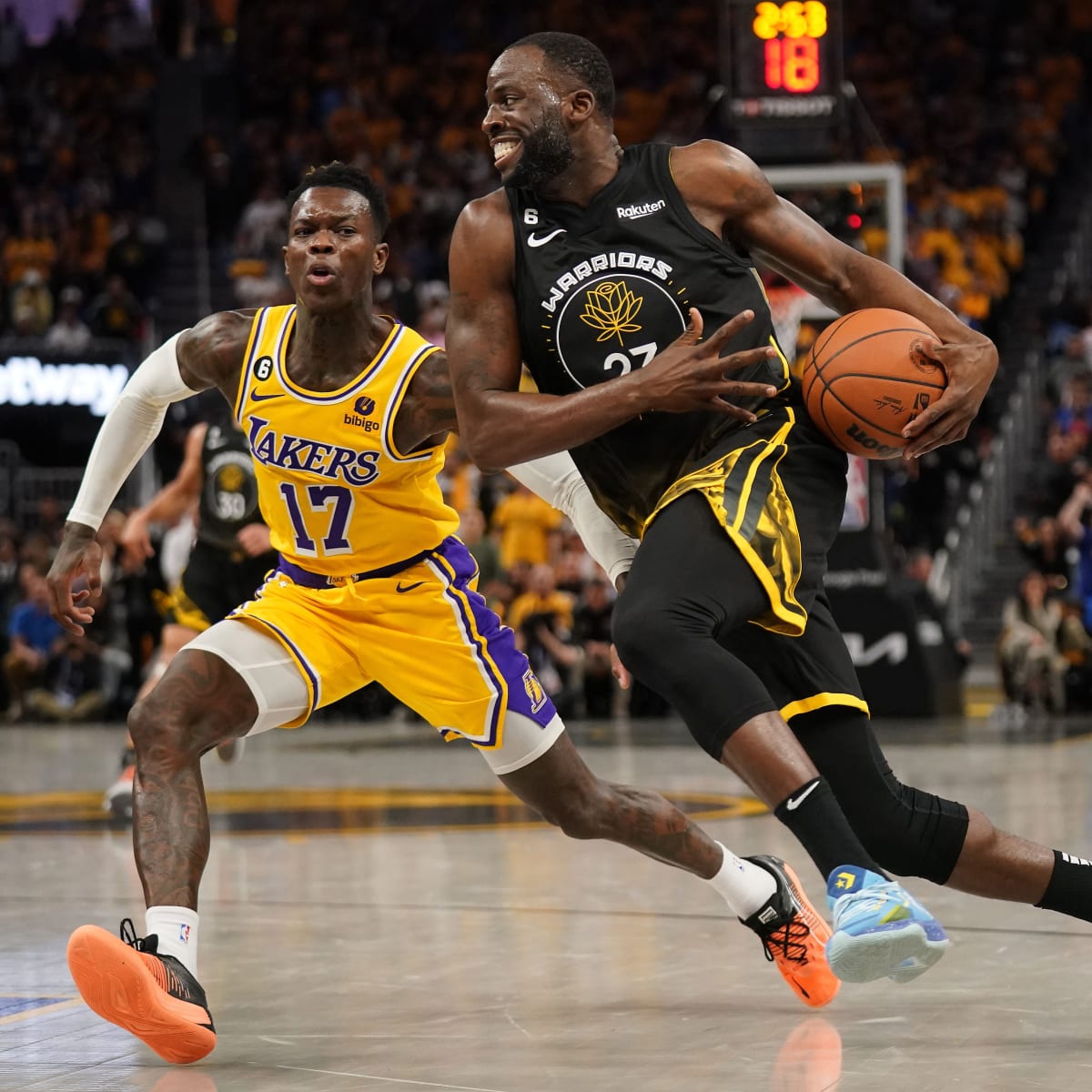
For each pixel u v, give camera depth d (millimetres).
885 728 19812
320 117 39625
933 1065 5059
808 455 5504
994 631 28172
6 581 26375
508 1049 5391
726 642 5535
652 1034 5582
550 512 25250
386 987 6410
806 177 18828
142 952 5277
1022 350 33062
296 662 6051
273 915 8094
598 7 41375
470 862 9844
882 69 39219
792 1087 4824
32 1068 5227
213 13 40312
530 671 6180
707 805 12305
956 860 5488
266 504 6254
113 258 33688
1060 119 38938
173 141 38281
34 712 24906
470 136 38812
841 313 5840
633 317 5410
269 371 6031
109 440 6395
